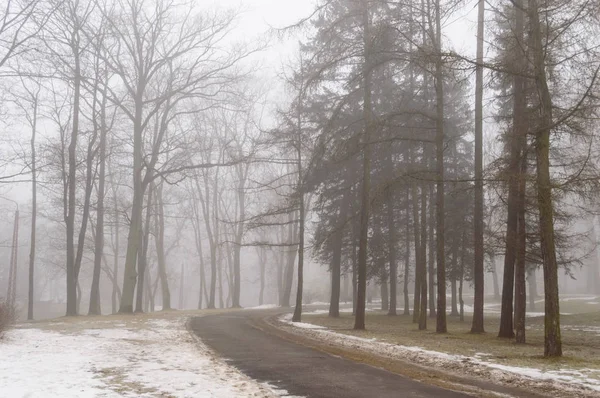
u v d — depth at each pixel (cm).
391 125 2027
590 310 4269
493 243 1962
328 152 2253
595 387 977
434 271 3400
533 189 1484
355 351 1491
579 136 1396
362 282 2230
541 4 1364
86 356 1241
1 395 796
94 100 3111
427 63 1619
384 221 3222
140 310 3912
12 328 1739
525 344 1703
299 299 2650
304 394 903
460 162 3158
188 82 3203
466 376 1111
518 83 1752
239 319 2695
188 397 850
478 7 2098
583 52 1313
